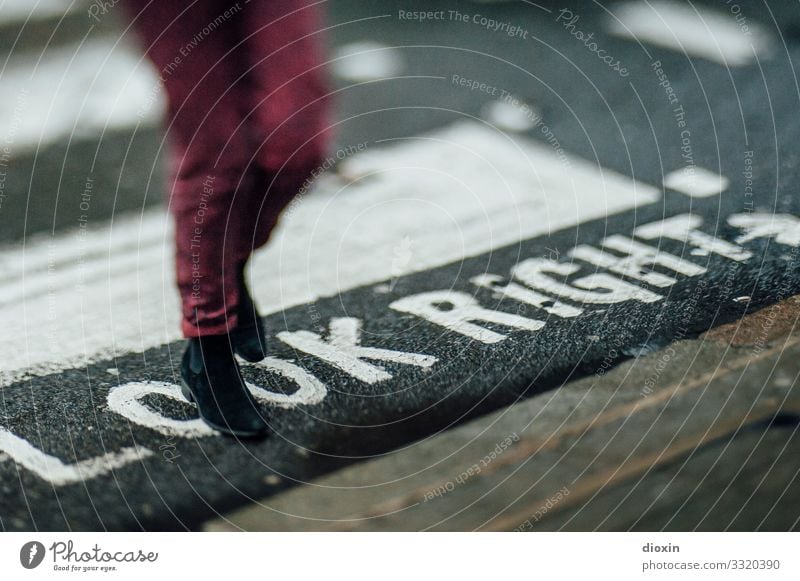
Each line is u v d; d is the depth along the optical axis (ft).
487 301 12.90
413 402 10.78
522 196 15.78
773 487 9.04
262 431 10.25
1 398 11.30
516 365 11.34
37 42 22.41
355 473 9.75
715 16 22.39
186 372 10.45
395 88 19.65
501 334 12.05
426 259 14.06
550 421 10.25
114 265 14.49
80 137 18.47
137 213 16.06
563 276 13.41
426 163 17.02
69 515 9.37
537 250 14.15
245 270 10.63
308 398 10.91
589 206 15.33
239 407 10.26
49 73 21.13
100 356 12.13
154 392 11.28
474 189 16.06
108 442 10.37
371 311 12.79
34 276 14.30
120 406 11.02
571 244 14.25
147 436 10.41
